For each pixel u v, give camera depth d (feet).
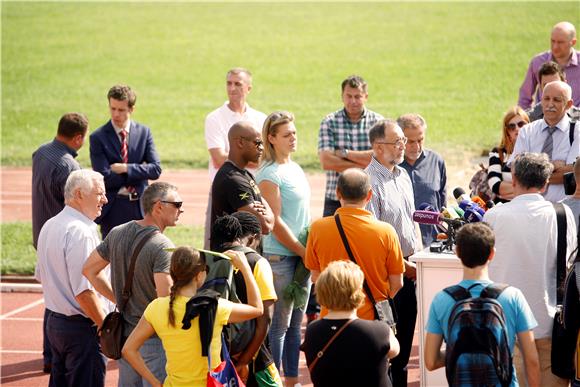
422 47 209.97
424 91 184.44
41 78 204.85
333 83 195.62
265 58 214.28
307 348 34.19
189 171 139.44
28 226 100.58
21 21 243.19
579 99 71.36
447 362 33.04
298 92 191.31
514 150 52.37
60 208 56.03
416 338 60.80
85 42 228.63
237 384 35.88
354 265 34.47
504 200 53.98
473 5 230.07
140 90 196.44
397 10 238.48
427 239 52.65
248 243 40.40
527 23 211.00
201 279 36.04
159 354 39.34
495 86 183.01
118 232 40.11
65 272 43.37
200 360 35.29
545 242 38.55
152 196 39.75
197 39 229.86
